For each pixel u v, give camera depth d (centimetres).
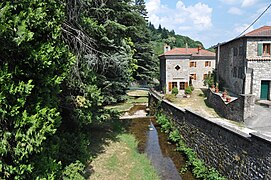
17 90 527
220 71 3170
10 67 568
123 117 2323
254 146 807
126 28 1341
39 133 568
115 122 1991
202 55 3888
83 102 1009
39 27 600
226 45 2877
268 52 2227
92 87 1066
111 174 1094
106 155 1295
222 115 1903
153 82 4338
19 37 516
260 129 1378
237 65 2466
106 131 1706
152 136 1755
